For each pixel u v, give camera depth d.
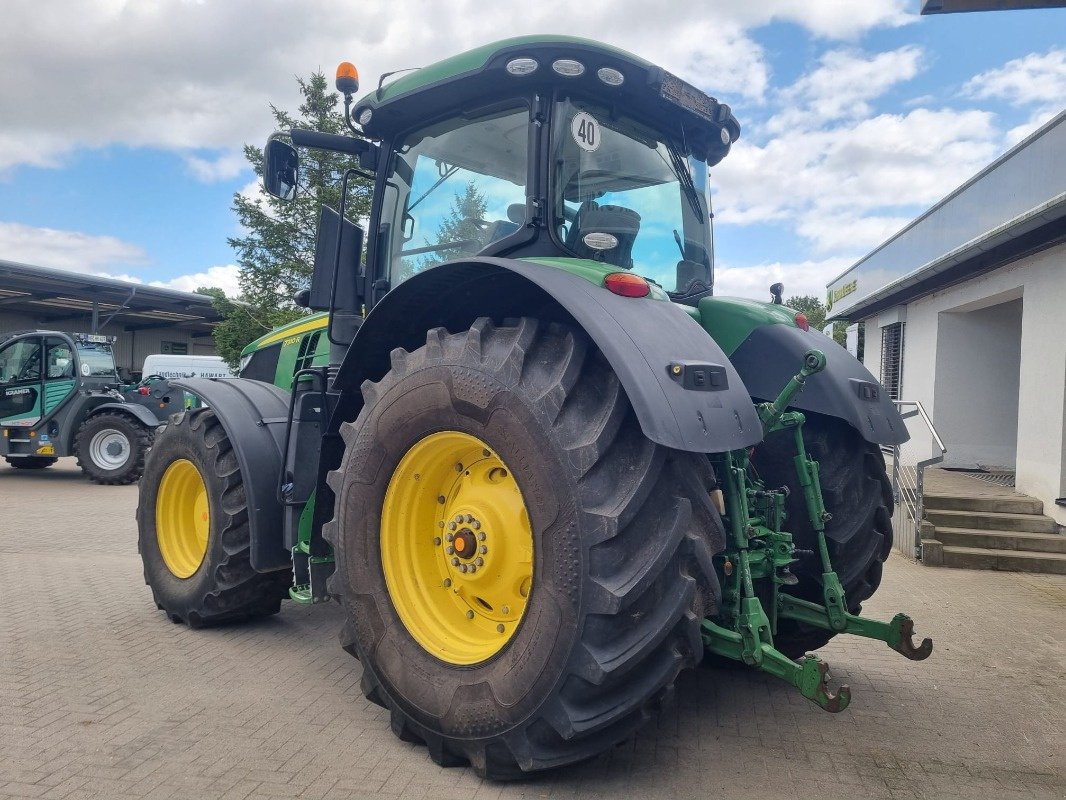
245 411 4.20
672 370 2.43
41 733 3.01
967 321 10.09
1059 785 2.73
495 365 2.64
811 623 3.24
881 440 3.43
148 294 22.38
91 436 11.66
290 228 20.58
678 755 2.92
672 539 2.38
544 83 3.13
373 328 3.16
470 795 2.58
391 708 2.96
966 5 3.75
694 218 3.79
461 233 3.42
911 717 3.33
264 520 4.02
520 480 2.54
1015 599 5.61
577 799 2.57
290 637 4.29
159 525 4.64
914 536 7.01
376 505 2.99
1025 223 6.91
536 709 2.46
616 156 3.36
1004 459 10.05
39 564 6.10
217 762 2.79
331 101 20.03
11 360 12.05
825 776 2.77
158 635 4.29
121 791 2.57
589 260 2.98
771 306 3.78
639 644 2.36
